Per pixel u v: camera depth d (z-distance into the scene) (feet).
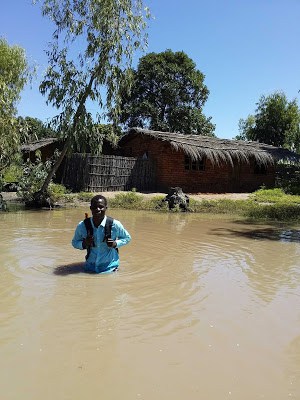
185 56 137.08
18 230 31.19
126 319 13.87
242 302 16.05
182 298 16.21
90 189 67.36
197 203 56.29
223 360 11.26
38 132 107.45
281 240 31.12
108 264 19.58
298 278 19.89
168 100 133.90
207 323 13.79
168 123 135.23
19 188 54.95
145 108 130.00
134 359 11.16
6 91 46.91
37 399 9.20
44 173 55.93
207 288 17.71
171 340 12.39
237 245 28.27
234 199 68.13
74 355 11.27
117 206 52.85
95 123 51.26
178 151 76.43
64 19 48.11
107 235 19.11
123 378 10.18
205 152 74.64
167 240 29.12
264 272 20.88
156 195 67.21
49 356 11.16
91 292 16.46
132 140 83.56
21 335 12.37
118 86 50.16
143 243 27.48
